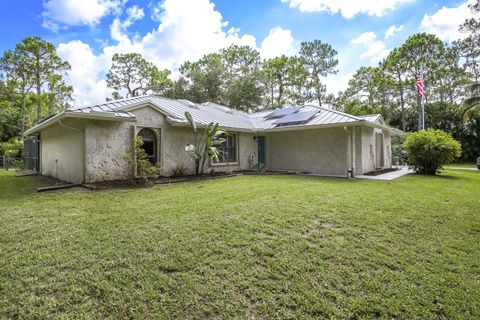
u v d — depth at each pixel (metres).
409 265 3.04
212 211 5.18
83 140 8.65
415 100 29.62
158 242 3.61
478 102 19.64
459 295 2.47
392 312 2.24
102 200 6.26
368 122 11.23
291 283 2.66
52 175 11.66
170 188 8.14
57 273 2.82
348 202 6.00
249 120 16.97
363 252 3.36
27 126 26.69
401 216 4.91
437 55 26.14
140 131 10.12
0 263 3.01
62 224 4.38
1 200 6.28
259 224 4.37
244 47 32.38
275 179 10.59
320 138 13.45
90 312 2.22
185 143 11.67
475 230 4.20
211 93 31.06
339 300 2.39
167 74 37.78
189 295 2.46
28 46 24.34
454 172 14.25
